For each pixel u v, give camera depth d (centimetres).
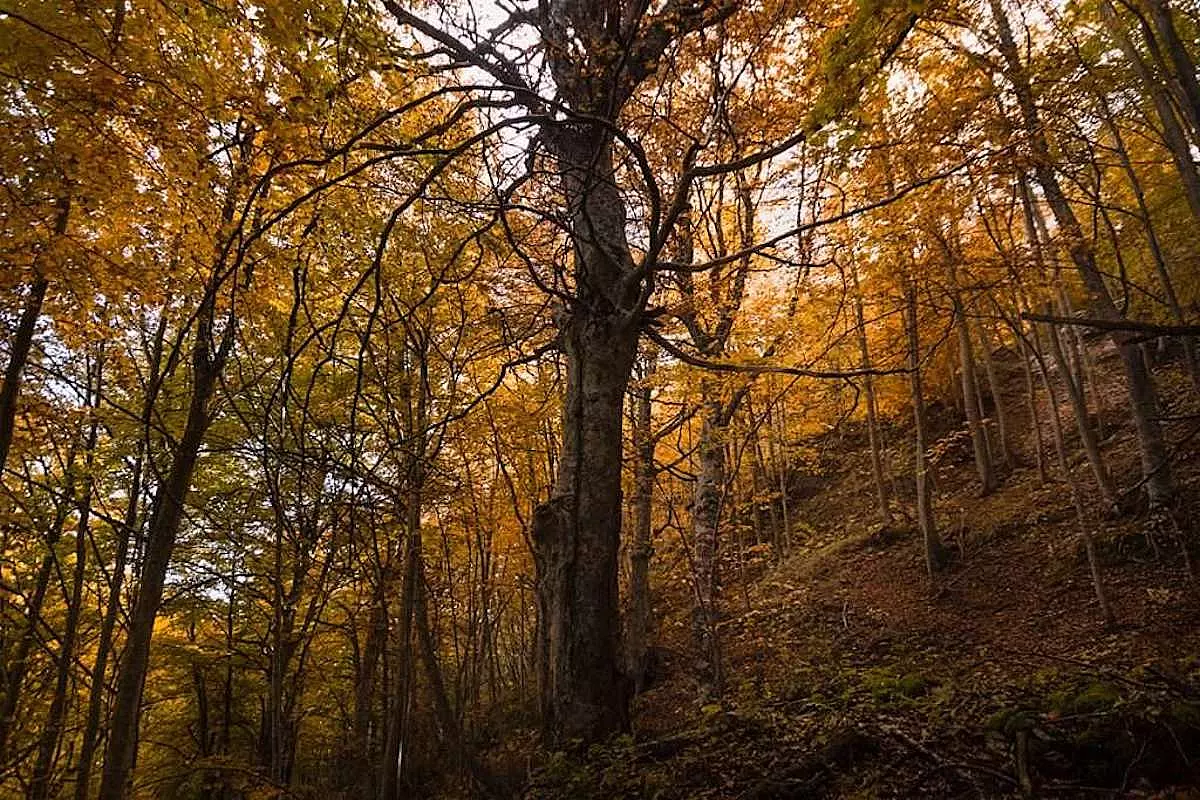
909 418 1955
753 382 876
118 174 411
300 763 1323
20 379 538
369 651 883
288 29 312
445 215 517
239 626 1163
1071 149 738
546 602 611
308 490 468
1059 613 965
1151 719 370
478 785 644
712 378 855
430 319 504
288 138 363
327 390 728
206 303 410
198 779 979
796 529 1966
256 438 339
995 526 1298
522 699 1166
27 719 934
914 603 1183
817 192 679
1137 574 969
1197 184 491
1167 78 500
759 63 623
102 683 677
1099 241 995
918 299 1164
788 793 396
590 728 490
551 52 576
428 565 884
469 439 717
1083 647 827
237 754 1136
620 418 562
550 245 631
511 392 880
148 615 492
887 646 1048
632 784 425
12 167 400
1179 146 500
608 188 584
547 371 962
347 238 523
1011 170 678
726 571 1514
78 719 1012
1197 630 767
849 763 414
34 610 768
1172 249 1075
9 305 496
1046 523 1228
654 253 406
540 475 1056
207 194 420
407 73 432
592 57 549
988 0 732
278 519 432
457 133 509
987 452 1505
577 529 528
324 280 515
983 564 1213
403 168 470
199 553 964
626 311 556
